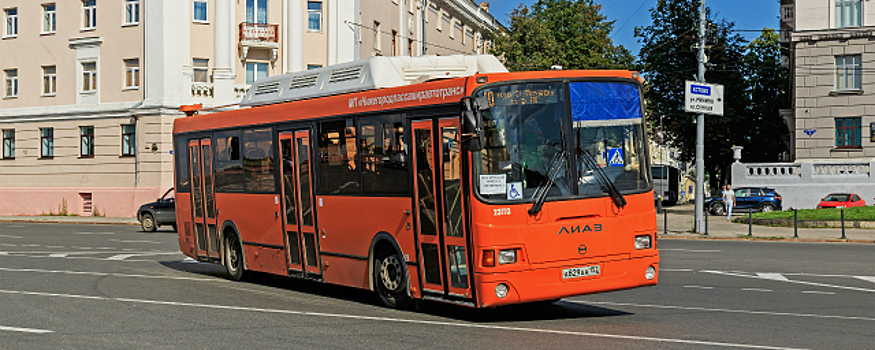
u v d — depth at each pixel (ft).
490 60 37.35
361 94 36.27
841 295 40.32
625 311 35.17
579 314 34.35
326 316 33.99
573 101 31.09
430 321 32.53
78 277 49.80
